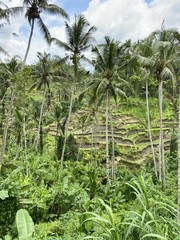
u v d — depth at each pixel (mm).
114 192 15773
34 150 30781
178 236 6035
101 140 39938
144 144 38531
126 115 45594
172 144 32406
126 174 21656
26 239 6117
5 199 9242
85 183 18719
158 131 40938
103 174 23188
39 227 9000
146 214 6652
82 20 21453
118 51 21297
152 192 11367
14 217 9336
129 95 43906
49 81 30547
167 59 19922
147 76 21438
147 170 26547
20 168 11500
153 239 5840
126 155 35031
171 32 19641
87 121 36125
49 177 18406
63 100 48125
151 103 46219
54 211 12320
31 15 21312
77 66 22641
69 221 9867
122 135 40250
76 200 12570
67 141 32875
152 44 21516
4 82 33125
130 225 5824
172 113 45312
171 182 22578
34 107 36281
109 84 22078
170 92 42438
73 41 21859
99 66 21953
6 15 20625
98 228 7723
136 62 21234
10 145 32156
